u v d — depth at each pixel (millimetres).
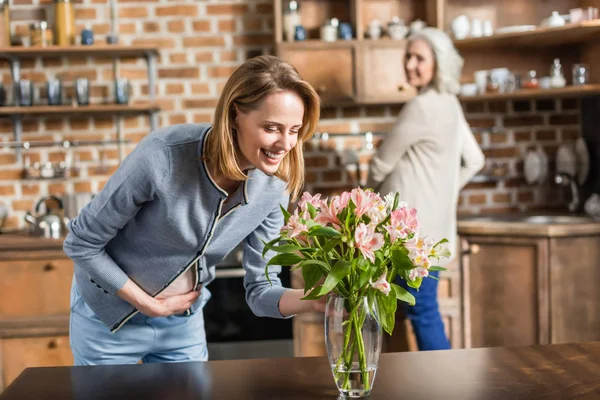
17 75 4039
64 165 4059
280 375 1629
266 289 2059
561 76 3947
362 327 1476
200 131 1840
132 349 2158
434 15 4035
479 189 4312
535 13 4203
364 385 1479
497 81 4000
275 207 2055
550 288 3619
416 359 1722
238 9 4133
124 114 4133
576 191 4113
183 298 2078
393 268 1516
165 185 1820
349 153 4113
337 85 3988
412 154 3338
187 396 1497
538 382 1540
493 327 3766
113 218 1876
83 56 4078
